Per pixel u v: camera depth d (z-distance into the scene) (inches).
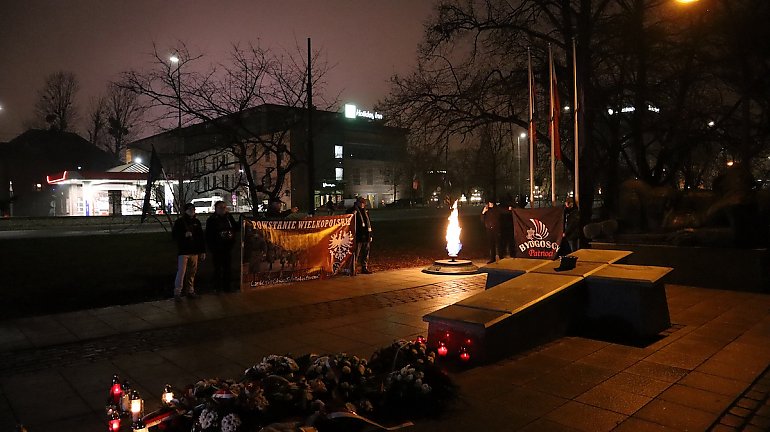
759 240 424.2
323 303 386.6
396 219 1590.8
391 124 834.8
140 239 884.6
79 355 265.9
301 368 195.0
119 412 169.9
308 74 717.3
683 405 187.0
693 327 296.2
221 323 329.4
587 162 701.9
